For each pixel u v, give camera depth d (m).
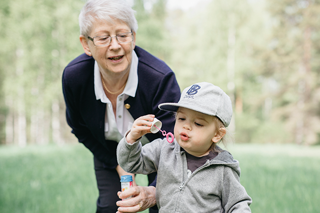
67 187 4.98
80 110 2.30
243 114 25.64
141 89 2.16
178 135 1.82
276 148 16.36
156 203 2.00
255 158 9.66
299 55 23.72
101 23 1.91
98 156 2.50
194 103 1.77
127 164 1.90
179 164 1.84
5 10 18.80
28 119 26.88
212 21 23.38
